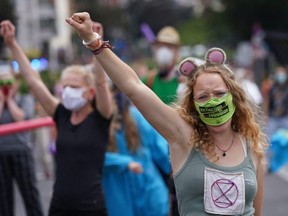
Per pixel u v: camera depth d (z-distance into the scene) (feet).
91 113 18.11
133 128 21.04
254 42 95.86
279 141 35.53
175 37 24.62
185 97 12.53
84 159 17.74
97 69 17.54
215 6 193.06
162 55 24.16
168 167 21.52
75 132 17.94
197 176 12.01
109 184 20.70
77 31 12.27
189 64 13.05
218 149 12.29
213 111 12.11
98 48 12.23
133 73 12.41
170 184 18.45
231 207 11.93
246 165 12.23
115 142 20.90
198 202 12.07
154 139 21.38
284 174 42.11
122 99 21.04
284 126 52.90
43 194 33.55
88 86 18.01
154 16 189.88
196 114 12.51
